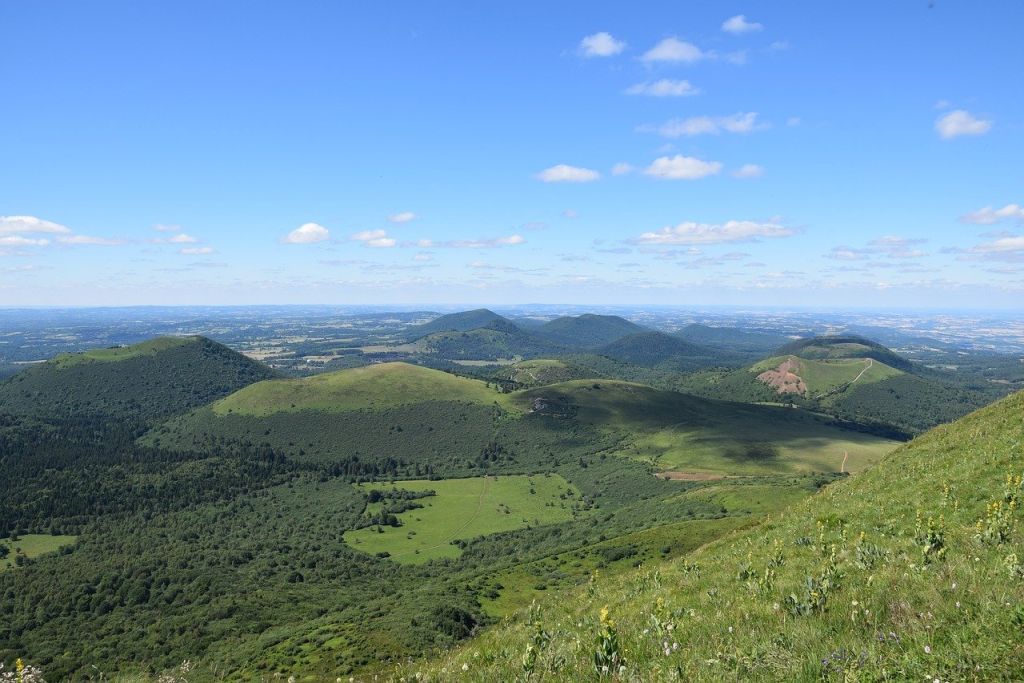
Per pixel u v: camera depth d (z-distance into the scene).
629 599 17.14
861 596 9.34
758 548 20.97
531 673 9.28
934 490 22.20
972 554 10.91
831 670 7.00
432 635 63.59
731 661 8.09
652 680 8.05
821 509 27.53
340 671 53.25
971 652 6.43
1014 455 22.70
